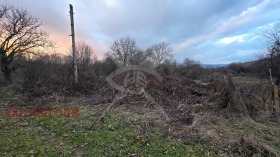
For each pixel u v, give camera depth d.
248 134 6.61
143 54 42.66
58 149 5.69
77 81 13.80
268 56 21.11
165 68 31.31
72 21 13.58
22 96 12.20
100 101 10.66
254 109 9.17
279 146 6.16
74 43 13.75
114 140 6.15
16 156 5.29
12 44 23.38
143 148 5.73
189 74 30.72
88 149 5.72
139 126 7.09
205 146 5.80
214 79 12.15
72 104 10.54
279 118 8.75
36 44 24.11
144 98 10.38
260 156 5.31
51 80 14.73
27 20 25.61
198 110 9.04
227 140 6.07
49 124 7.55
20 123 7.71
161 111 8.52
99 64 24.39
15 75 18.31
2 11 22.56
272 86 9.84
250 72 31.67
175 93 11.55
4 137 6.41
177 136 6.38
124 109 9.18
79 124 7.42
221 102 9.71
